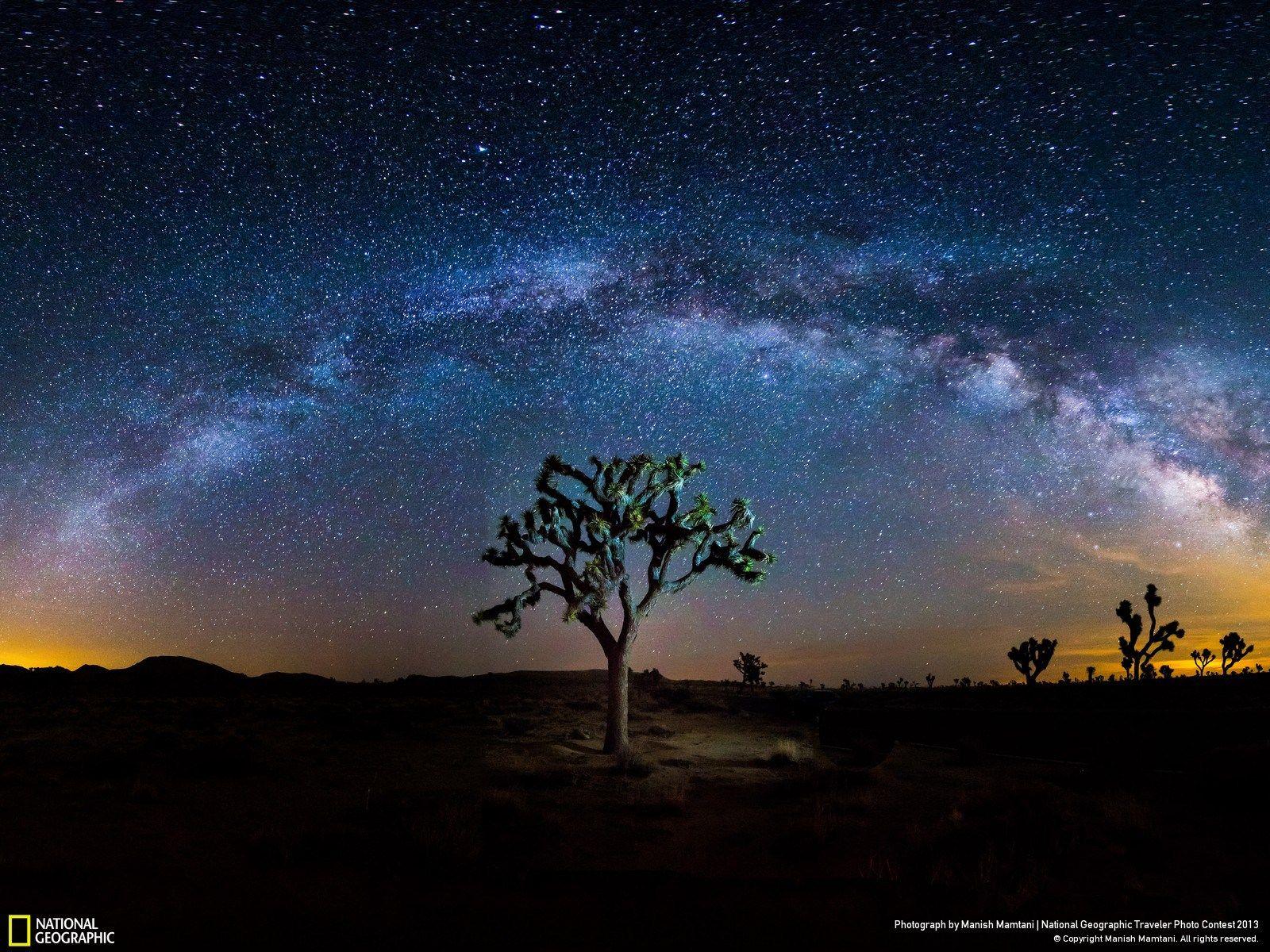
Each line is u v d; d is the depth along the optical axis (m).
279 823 11.33
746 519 23.45
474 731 24.72
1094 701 26.34
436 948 6.53
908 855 9.61
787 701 35.56
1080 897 8.00
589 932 6.98
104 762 14.92
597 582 21.73
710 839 11.47
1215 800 11.85
